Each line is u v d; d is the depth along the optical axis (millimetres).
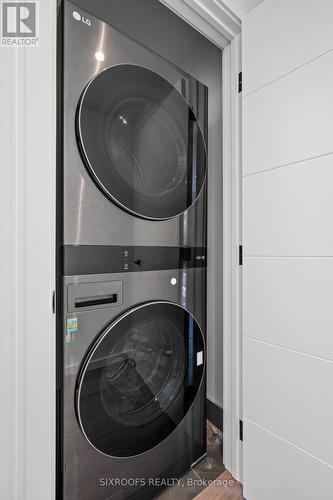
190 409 1229
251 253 1160
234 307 1281
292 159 1008
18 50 698
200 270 1262
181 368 1199
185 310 1195
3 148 673
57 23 850
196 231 1250
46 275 747
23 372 706
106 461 955
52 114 758
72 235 866
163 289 1118
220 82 1688
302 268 976
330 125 898
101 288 933
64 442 855
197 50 1626
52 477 763
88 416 901
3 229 673
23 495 704
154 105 1081
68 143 849
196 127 1250
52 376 764
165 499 1108
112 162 948
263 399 1100
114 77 953
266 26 1095
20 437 699
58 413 859
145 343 1084
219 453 1379
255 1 1211
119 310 979
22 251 702
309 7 950
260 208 1124
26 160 708
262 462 1096
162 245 1115
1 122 671
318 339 924
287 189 1024
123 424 1004
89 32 894
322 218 918
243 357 1188
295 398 987
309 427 941
